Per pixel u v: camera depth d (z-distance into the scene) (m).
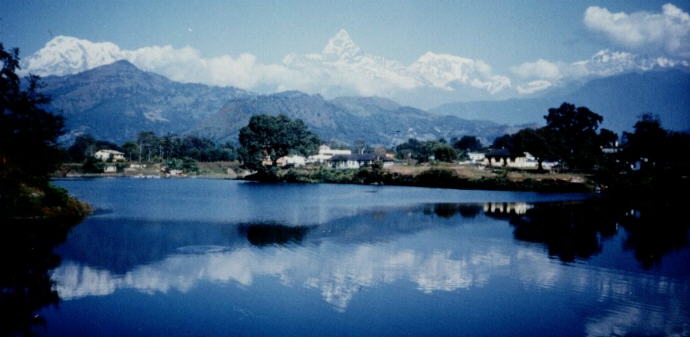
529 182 137.88
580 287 35.41
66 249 46.22
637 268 40.41
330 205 91.69
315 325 27.98
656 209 84.38
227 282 35.84
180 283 35.47
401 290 34.44
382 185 166.62
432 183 157.25
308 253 45.50
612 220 69.69
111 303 31.27
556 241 52.28
